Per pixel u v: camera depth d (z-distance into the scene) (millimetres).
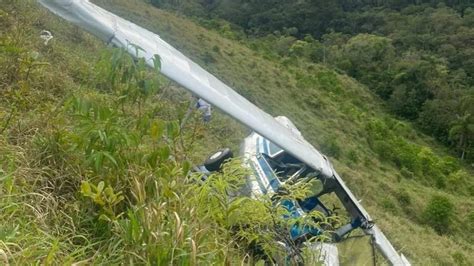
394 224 13297
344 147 22922
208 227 2236
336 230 3654
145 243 2037
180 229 2033
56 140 2572
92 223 2268
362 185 16875
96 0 18422
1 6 7203
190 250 2035
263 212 2582
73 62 6320
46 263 1761
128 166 2438
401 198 19312
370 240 3424
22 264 1759
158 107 2842
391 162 27438
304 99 27391
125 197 2387
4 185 2223
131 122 2650
